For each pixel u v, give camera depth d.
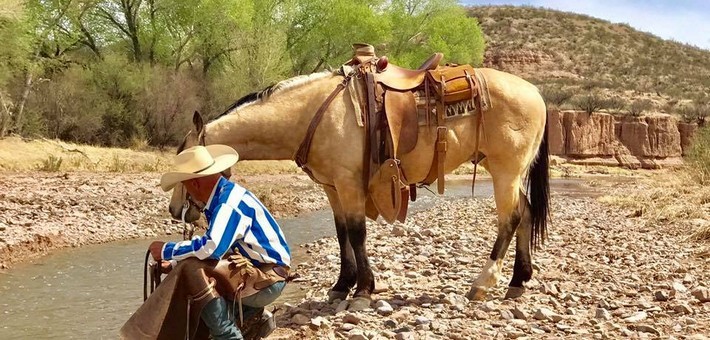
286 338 5.98
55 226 13.95
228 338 4.66
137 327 4.48
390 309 6.84
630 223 15.93
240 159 7.01
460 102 7.36
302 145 7.08
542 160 7.98
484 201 24.75
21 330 6.99
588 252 11.11
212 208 4.74
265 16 45.12
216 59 45.00
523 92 7.67
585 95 92.44
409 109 7.20
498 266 7.47
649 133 79.25
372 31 47.03
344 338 5.98
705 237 12.26
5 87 29.70
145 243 13.54
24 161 25.64
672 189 22.39
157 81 37.34
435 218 17.67
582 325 6.42
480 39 54.41
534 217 7.86
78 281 9.59
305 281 9.30
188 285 4.55
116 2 42.28
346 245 7.49
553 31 127.94
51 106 32.84
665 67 118.50
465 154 7.55
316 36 47.75
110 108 34.88
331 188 7.45
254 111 6.98
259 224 4.75
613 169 71.31
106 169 27.42
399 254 11.12
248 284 4.66
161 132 36.88
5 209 15.05
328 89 7.13
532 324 6.43
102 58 39.53
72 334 6.86
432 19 53.41
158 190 21.64
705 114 85.62
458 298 7.38
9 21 26.86
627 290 7.98
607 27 132.38
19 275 9.96
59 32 37.88
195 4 41.22
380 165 7.07
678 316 6.67
